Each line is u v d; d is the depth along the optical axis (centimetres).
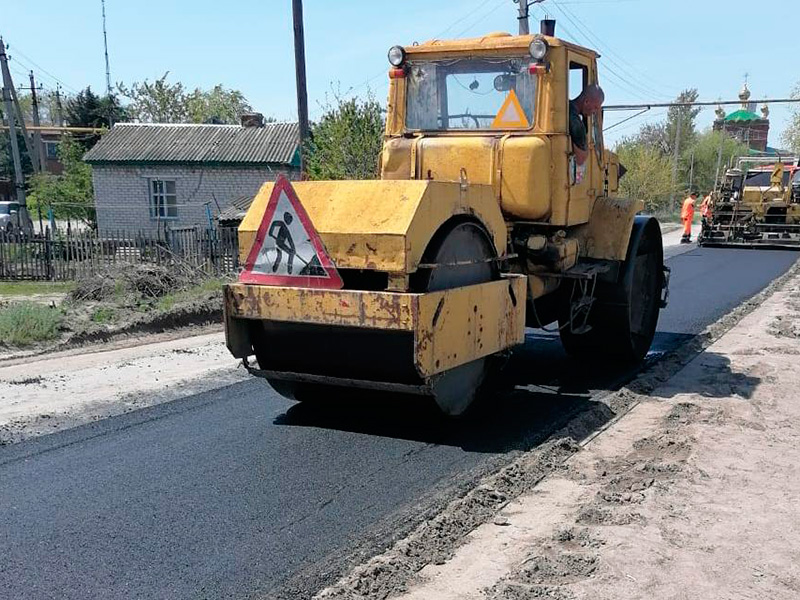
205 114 4788
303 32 1483
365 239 453
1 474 455
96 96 3678
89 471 459
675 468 454
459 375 522
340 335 491
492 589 320
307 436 520
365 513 400
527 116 579
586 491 427
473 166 576
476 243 513
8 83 2391
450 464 469
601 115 670
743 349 794
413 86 620
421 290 461
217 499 418
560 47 571
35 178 2817
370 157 1483
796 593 319
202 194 2308
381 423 547
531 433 527
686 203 2380
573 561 342
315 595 322
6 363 746
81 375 693
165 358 767
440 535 371
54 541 371
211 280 1174
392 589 322
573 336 712
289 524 387
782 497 416
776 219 2161
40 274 1462
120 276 1117
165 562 350
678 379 679
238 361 750
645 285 752
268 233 489
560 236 602
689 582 326
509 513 398
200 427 541
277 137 2377
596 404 593
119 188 2333
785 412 573
